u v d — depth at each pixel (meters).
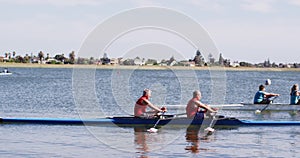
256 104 27.20
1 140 16.11
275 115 25.47
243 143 16.31
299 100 27.28
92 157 13.64
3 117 21.80
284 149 15.27
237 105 27.25
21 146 15.06
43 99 36.53
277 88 62.78
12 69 172.38
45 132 18.00
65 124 20.09
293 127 20.34
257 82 83.25
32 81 71.44
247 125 20.48
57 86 56.31
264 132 18.86
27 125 19.81
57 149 14.70
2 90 47.66
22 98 37.28
